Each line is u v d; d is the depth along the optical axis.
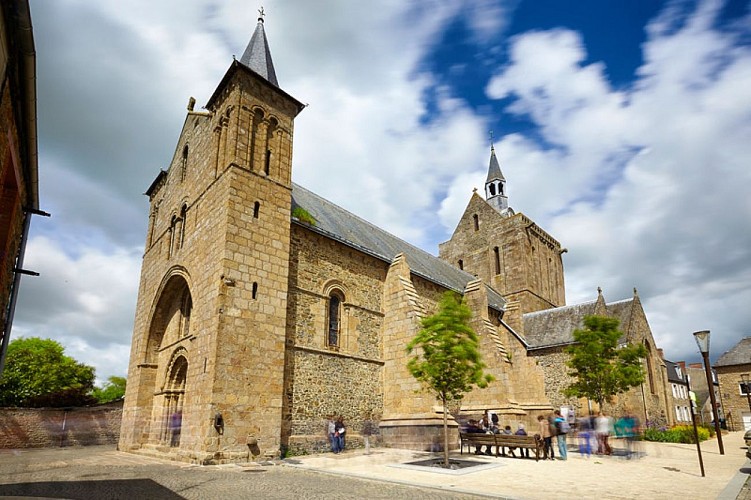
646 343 31.17
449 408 24.16
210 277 16.78
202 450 14.30
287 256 18.16
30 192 11.54
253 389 15.61
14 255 11.31
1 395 38.94
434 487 10.20
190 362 16.86
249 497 8.99
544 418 17.89
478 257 42.56
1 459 16.56
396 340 21.30
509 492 9.73
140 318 24.05
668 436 25.12
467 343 14.85
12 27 7.02
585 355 20.38
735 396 49.94
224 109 19.42
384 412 20.77
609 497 9.37
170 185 24.16
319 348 18.78
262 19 23.19
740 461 16.27
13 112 8.62
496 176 48.09
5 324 11.07
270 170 19.06
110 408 28.91
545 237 44.09
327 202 27.28
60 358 44.12
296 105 20.86
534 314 34.72
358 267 21.75
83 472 12.70
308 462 14.75
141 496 9.07
